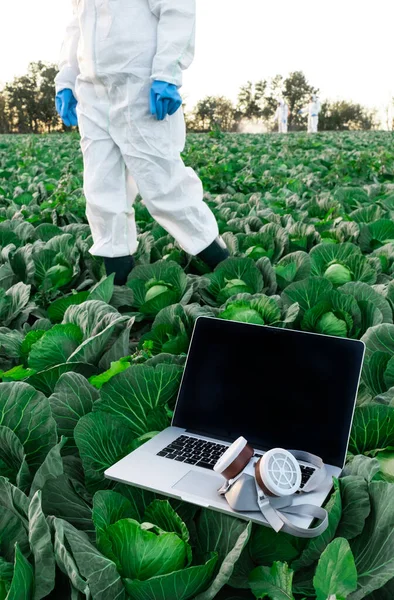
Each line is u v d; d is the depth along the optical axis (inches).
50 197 362.3
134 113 173.9
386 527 78.3
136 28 169.2
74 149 779.4
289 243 224.7
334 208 288.2
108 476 90.4
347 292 152.6
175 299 173.5
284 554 81.2
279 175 432.1
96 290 161.2
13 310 171.3
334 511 80.0
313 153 669.9
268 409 101.4
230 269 182.7
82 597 74.3
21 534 81.2
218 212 288.0
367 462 89.4
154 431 106.6
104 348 138.7
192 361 109.7
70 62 198.1
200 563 81.7
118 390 106.0
